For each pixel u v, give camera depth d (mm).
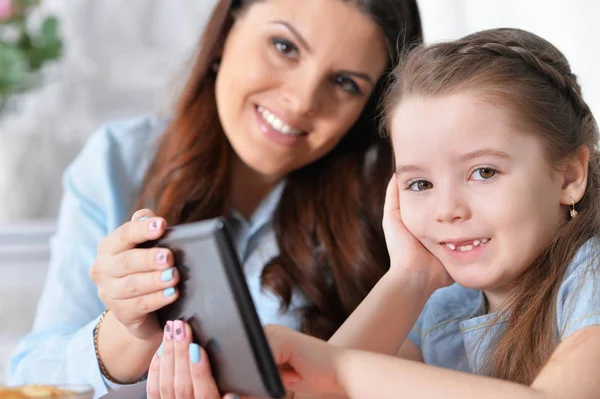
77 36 2783
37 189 2717
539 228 1015
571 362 900
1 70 2252
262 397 838
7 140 2686
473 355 1116
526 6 2338
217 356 870
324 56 1443
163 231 965
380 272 1622
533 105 1016
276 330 958
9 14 2264
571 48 2219
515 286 1056
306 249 1632
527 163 1002
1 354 2621
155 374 960
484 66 1031
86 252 1706
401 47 1494
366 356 923
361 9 1429
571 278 1005
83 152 1862
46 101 2744
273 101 1493
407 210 1086
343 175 1664
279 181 1701
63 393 869
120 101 2830
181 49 2826
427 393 878
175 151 1698
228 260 820
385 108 1141
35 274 2672
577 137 1075
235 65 1520
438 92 1021
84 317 1641
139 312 1043
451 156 1006
